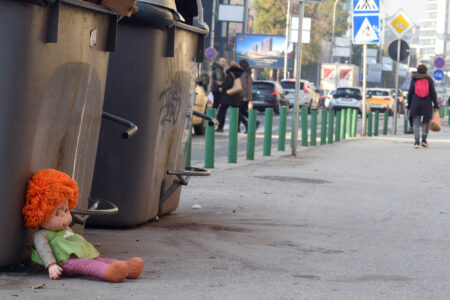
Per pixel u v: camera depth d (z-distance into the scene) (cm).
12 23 547
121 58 798
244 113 2797
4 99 552
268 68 10956
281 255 743
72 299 532
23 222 583
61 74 600
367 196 1241
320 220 984
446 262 742
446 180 1538
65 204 593
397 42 3419
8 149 560
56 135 612
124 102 802
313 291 591
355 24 2916
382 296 586
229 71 2730
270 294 573
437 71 5319
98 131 702
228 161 1720
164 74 826
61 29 591
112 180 820
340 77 10219
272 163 1752
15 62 551
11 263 586
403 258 753
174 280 612
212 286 595
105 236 802
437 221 1011
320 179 1463
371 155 2094
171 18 802
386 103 6297
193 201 1102
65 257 589
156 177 859
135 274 605
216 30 9688
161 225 887
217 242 800
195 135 2598
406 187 1393
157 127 830
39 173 585
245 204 1098
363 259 739
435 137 3225
